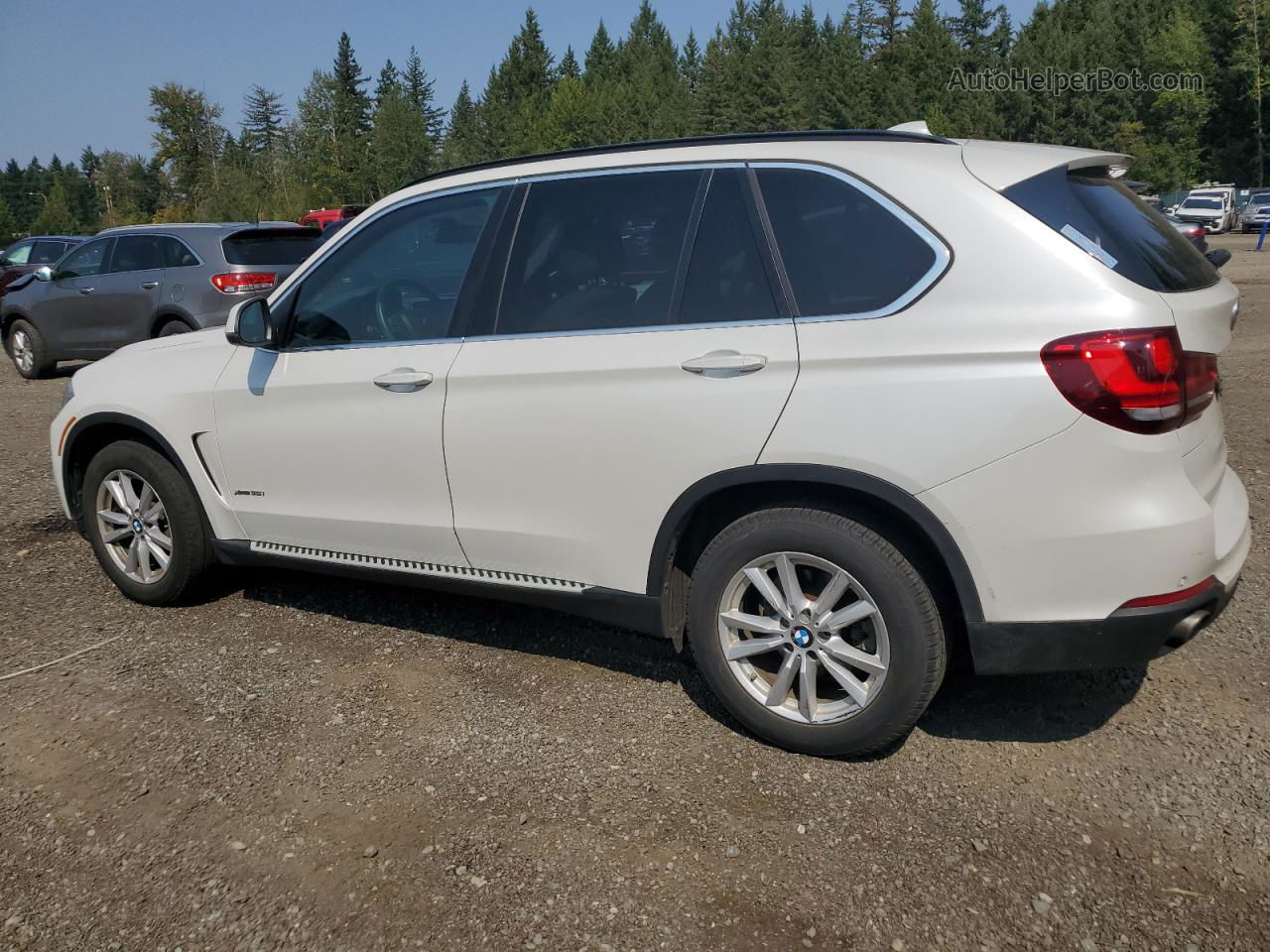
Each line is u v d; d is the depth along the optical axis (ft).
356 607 14.56
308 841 9.20
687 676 12.26
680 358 10.12
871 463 9.30
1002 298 9.03
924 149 9.98
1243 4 208.23
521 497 11.24
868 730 9.91
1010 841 8.96
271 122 335.67
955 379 9.05
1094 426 8.70
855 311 9.59
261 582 15.65
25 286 38.01
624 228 10.91
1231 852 8.71
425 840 9.18
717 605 10.50
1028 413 8.83
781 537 9.99
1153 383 8.64
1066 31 264.72
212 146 270.67
